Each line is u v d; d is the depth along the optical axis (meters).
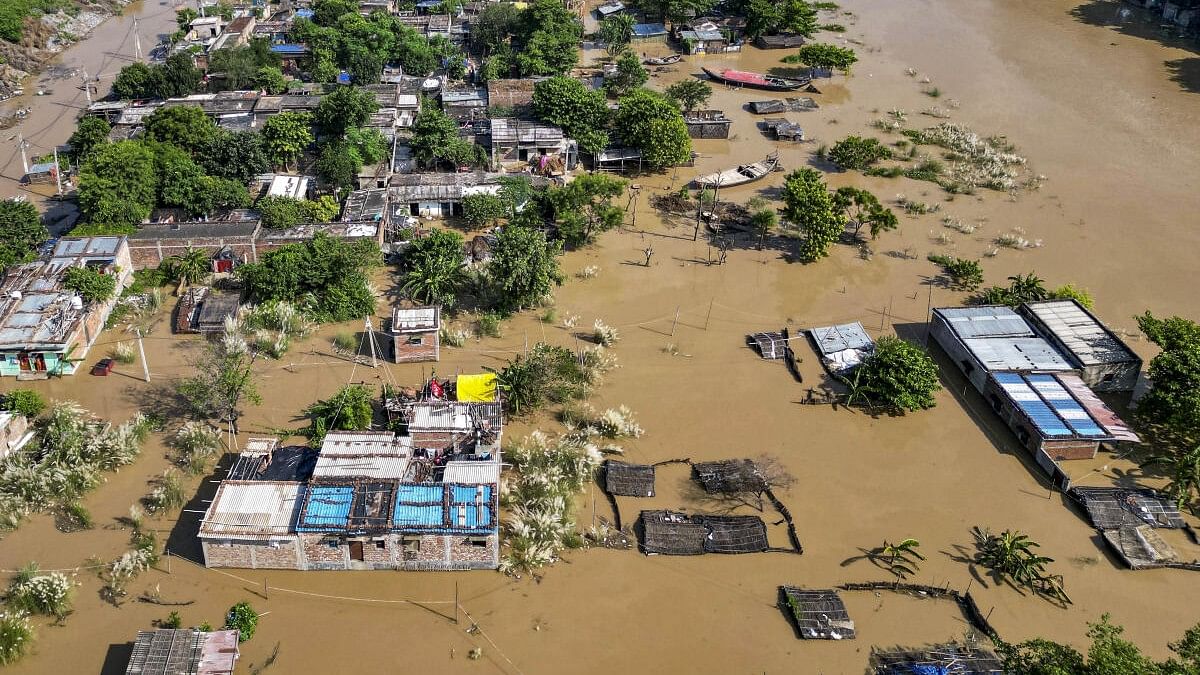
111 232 93.56
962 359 81.81
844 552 64.38
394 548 60.38
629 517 66.62
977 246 103.62
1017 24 178.12
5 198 107.81
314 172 111.62
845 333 85.50
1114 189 116.38
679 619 59.28
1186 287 95.75
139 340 78.44
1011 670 52.41
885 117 137.88
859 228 104.94
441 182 107.00
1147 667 48.97
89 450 68.31
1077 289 94.56
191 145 109.50
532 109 124.50
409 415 69.50
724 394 79.50
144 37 168.62
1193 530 66.00
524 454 69.31
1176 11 174.75
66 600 58.31
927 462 72.75
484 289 91.75
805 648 57.41
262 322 85.31
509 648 56.91
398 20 155.12
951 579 62.44
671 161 115.19
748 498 68.69
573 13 168.62
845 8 188.62
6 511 63.81
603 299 92.38
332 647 56.44
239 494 61.84
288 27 155.12
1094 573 62.97
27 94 140.25
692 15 170.25
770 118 137.00
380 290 92.00
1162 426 76.19
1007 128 134.25
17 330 77.88
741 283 95.94
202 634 54.09
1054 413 73.25
